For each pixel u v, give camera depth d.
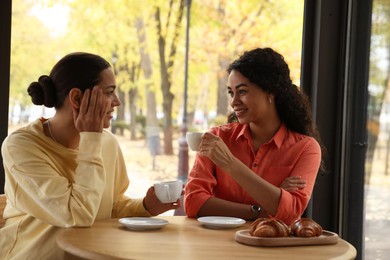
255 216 2.13
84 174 1.88
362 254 2.79
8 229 1.98
